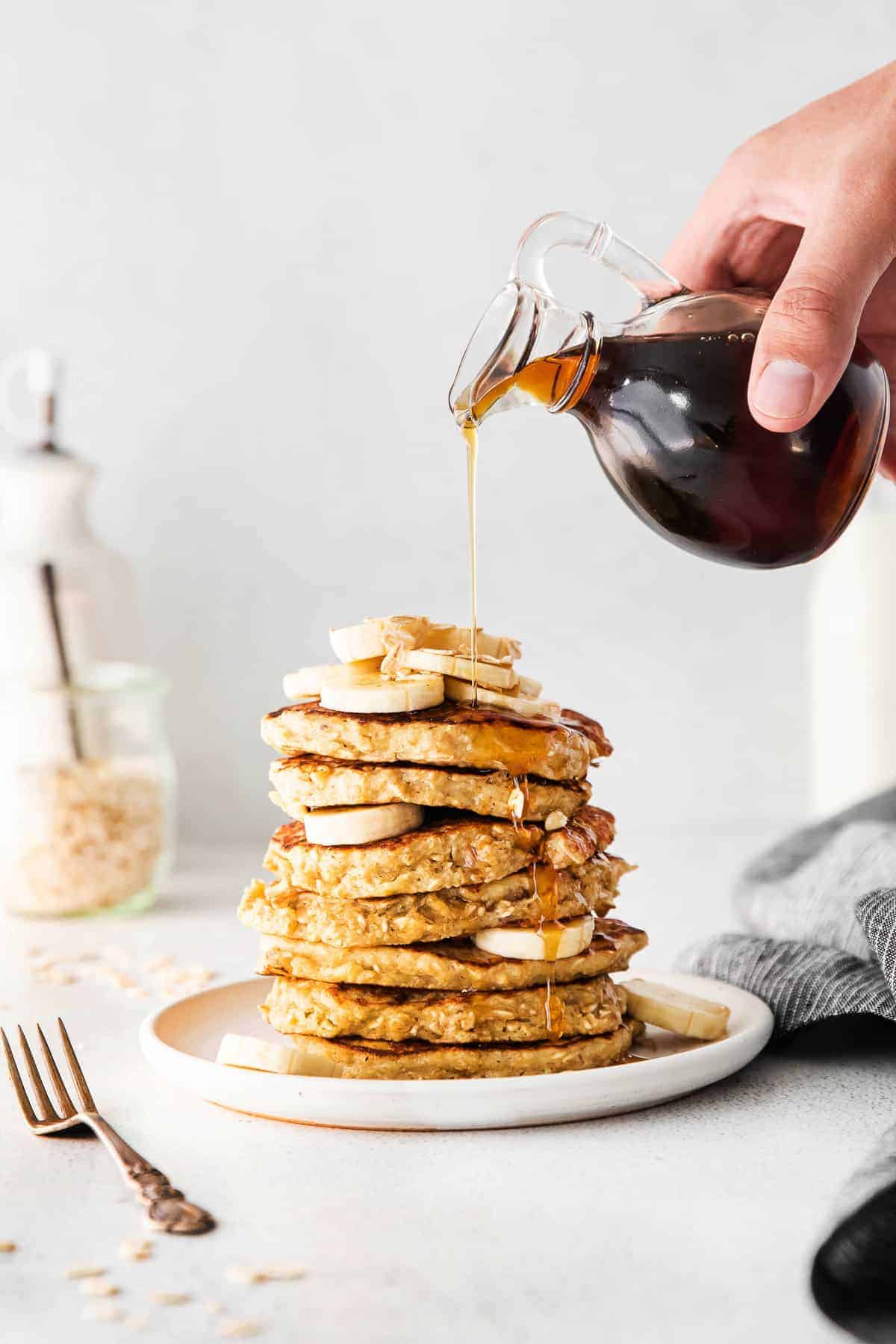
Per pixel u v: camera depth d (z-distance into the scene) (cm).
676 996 69
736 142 126
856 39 125
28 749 101
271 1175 60
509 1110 62
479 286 127
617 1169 60
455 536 129
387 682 66
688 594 129
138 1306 52
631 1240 55
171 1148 62
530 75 126
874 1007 67
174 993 83
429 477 128
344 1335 51
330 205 127
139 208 127
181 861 122
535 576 129
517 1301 52
